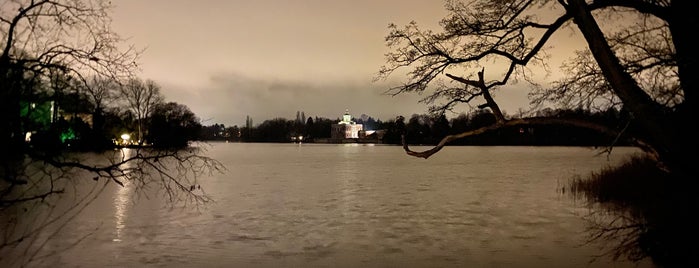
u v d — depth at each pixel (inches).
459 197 1358.3
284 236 824.9
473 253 711.1
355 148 7003.0
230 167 2679.6
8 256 637.3
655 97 222.4
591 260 640.4
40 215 861.2
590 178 1475.1
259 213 1054.4
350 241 788.6
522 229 877.8
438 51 322.0
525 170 2389.3
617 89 190.1
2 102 299.6
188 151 473.4
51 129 339.9
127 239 775.1
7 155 317.7
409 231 873.5
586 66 313.7
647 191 904.9
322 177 2053.4
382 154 4670.3
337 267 642.8
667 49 275.1
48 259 642.2
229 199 1283.2
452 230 877.2
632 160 1098.7
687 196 363.3
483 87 239.1
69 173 393.1
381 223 949.8
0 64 296.4
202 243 765.3
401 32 332.5
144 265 639.8
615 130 217.6
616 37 293.6
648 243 435.5
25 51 313.3
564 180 1822.1
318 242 784.9
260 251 721.0
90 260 651.5
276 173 2266.2
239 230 863.7
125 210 1032.2
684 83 220.4
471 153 4758.9
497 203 1222.9
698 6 204.8
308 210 1111.6
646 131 216.4
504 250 726.5
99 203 1097.4
